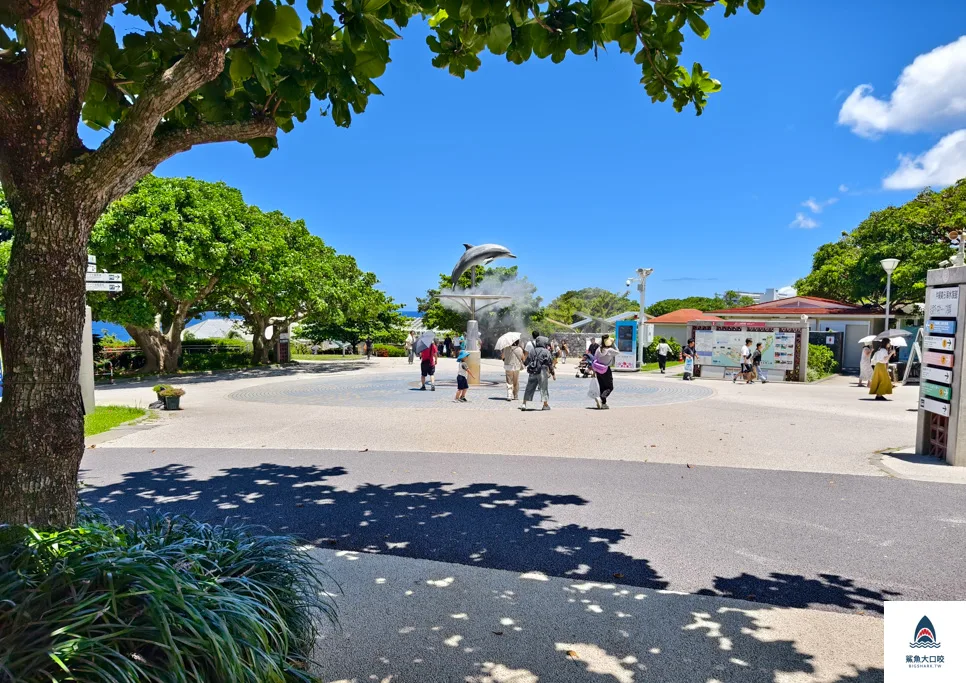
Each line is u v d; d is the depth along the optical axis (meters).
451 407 13.77
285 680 2.30
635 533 5.07
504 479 6.93
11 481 2.45
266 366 29.66
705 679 2.89
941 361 7.84
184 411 13.14
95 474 7.19
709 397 16.34
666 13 3.22
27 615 1.90
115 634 1.89
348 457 8.19
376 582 4.04
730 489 6.46
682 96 3.61
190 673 1.94
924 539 4.91
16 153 2.44
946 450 7.74
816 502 5.96
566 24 2.94
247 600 2.28
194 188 24.09
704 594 3.90
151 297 24.77
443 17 3.43
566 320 52.81
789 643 3.23
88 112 3.39
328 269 29.78
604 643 3.23
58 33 2.28
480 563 4.44
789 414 12.64
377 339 40.28
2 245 18.05
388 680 2.87
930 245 25.88
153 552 2.37
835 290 33.31
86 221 2.58
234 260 23.58
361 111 3.32
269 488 6.54
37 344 2.47
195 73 2.53
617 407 13.86
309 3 2.93
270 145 3.52
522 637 3.29
